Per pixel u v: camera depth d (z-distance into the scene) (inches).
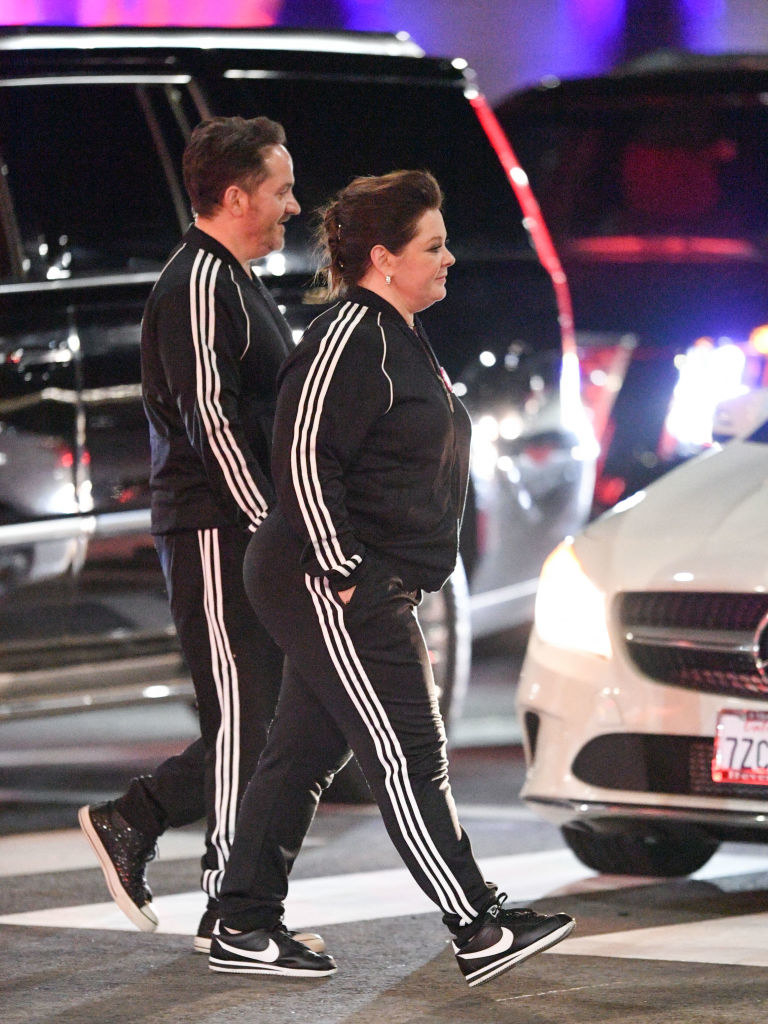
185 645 673.6
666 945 674.8
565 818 748.6
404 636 604.4
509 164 1061.1
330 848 857.5
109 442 909.8
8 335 892.0
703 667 716.7
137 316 920.9
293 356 600.1
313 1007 604.4
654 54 1654.8
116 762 1089.4
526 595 1057.5
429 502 607.8
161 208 944.3
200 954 673.6
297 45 1019.9
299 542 607.5
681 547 741.9
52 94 936.9
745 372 1364.4
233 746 663.8
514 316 1039.6
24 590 892.6
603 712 732.7
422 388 601.9
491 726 1179.3
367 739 605.6
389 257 600.7
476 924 606.2
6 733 1193.4
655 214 1533.0
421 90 1047.6
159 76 967.6
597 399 1373.0
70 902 760.3
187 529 665.0
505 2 1975.9
